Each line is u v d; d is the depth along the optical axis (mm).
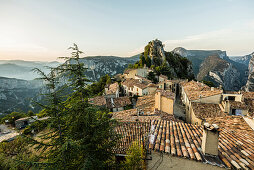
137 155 8234
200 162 5727
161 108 22062
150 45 95188
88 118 7145
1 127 41500
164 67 69750
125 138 12594
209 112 19375
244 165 5457
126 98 35188
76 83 7836
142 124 14219
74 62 7941
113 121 8445
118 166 7996
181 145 6766
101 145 8023
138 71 59000
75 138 7359
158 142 6957
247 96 26562
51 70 6949
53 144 6605
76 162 6980
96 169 6574
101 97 34344
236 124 11719
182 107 34938
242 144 7328
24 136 6105
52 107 6543
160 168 6012
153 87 40531
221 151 6441
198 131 8641
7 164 13539
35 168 5434
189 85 37562
